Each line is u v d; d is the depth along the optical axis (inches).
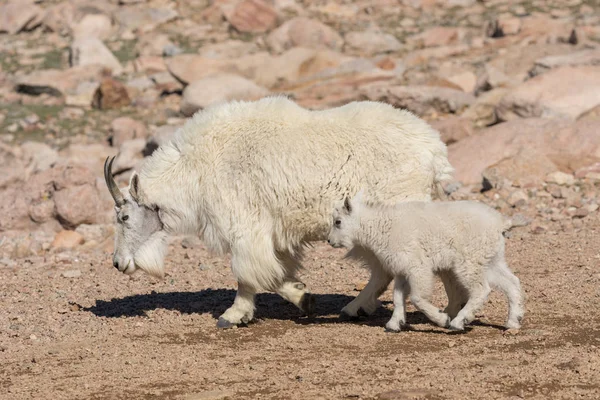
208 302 1197.1
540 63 2726.4
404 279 970.7
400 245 941.8
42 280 1393.9
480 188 1882.4
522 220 936.9
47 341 1039.0
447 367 840.9
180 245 1640.0
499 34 3567.9
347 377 829.8
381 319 1058.7
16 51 3789.4
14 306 1222.3
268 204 1025.5
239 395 794.8
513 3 4065.0
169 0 4308.6
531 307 1070.4
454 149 2059.5
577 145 1950.1
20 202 1877.5
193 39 3833.7
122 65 3592.5
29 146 2539.4
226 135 1058.1
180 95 3221.0
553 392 761.6
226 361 910.4
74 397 819.4
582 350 873.5
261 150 1023.6
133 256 1112.8
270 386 816.3
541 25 3479.3
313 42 3622.0
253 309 1075.3
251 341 993.5
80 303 1232.2
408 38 3695.9
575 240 1439.5
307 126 1021.8
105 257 1566.2
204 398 788.6
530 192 1797.5
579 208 1675.7
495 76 2711.6
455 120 2239.2
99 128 2898.6
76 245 1697.8
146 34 3927.2
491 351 887.7
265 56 3257.9
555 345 898.7
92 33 3961.6
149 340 1017.5
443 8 4119.1
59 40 3944.4
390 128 1001.5
